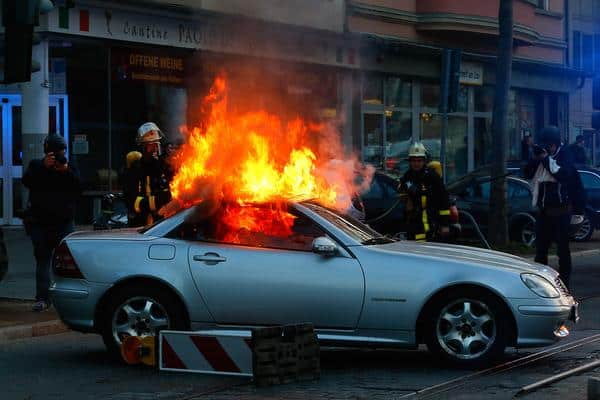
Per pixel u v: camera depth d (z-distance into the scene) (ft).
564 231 45.11
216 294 30.63
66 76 69.36
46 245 41.01
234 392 27.35
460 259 30.42
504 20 67.62
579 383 28.32
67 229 41.06
